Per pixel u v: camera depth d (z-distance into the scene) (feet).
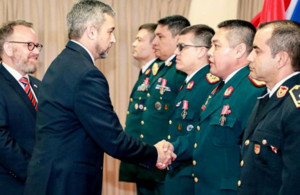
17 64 7.61
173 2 12.53
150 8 12.75
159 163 7.05
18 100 7.41
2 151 6.97
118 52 12.92
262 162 5.12
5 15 12.48
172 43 9.39
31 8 12.67
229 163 6.19
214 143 6.36
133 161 6.48
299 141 4.63
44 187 5.81
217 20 12.11
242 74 6.57
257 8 10.97
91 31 6.27
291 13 8.21
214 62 6.76
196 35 7.89
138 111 9.95
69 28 6.39
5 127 7.18
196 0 12.37
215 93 7.07
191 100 7.70
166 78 9.16
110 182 13.17
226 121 6.26
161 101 9.05
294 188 4.57
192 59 7.90
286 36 5.22
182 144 7.41
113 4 12.72
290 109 4.83
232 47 6.59
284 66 5.26
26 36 7.63
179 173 7.63
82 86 5.88
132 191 13.20
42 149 5.96
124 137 6.18
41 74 12.97
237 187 5.94
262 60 5.34
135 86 10.50
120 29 12.93
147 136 9.11
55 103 5.94
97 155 6.23
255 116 5.53
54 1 12.73
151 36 10.27
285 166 4.71
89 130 5.92
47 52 12.75
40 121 6.12
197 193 6.61
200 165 6.54
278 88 5.27
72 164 5.88
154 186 9.61
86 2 6.37
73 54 6.22
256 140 5.21
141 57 10.39
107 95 6.09
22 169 7.02
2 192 7.20
